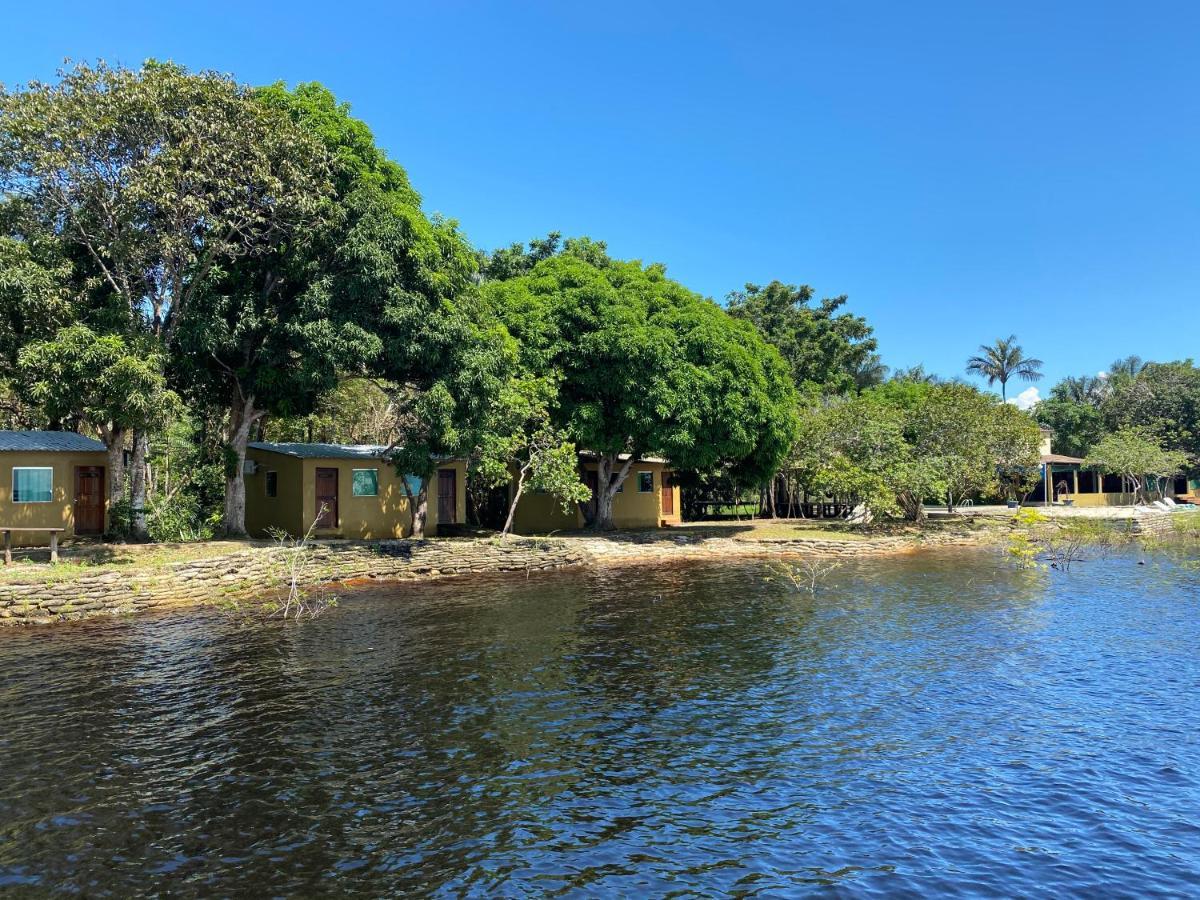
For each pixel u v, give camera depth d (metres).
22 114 18.23
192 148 19.09
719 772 8.52
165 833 7.11
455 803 7.76
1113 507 49.31
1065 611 17.52
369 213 21.56
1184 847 6.83
